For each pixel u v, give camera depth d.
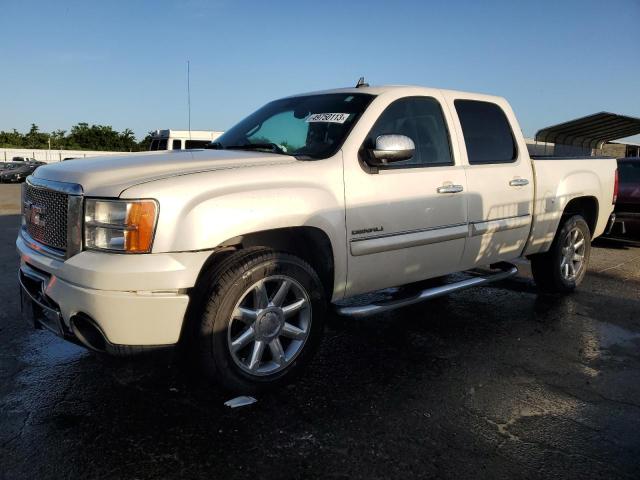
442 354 3.98
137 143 77.38
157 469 2.49
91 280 2.71
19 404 3.09
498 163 4.62
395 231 3.76
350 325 4.62
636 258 8.10
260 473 2.47
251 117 4.56
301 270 3.24
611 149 29.59
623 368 3.80
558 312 5.11
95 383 3.37
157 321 2.77
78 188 2.86
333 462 2.57
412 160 3.96
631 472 2.54
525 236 4.93
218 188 2.92
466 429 2.90
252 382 3.11
